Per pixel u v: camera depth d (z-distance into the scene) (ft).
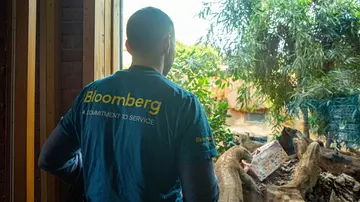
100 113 2.57
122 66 6.57
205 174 2.47
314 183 5.94
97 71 5.32
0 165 4.64
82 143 2.67
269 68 7.77
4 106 4.53
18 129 4.42
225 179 5.16
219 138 7.54
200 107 2.65
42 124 5.29
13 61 4.43
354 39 7.35
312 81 7.25
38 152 5.45
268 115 8.17
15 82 4.42
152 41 2.71
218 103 7.99
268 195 5.47
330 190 6.16
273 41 7.68
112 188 2.45
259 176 5.89
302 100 7.13
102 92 2.67
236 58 7.73
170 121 2.46
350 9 7.39
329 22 7.32
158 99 2.50
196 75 8.07
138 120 2.44
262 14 7.63
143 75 2.62
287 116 7.82
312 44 7.20
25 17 4.40
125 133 2.45
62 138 2.86
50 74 5.28
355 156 6.97
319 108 7.27
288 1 7.47
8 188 4.56
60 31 5.41
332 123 7.22
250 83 8.05
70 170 2.99
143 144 2.39
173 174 2.52
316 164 6.02
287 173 6.20
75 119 2.79
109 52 6.00
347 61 7.17
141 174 2.38
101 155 2.51
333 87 6.94
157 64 2.78
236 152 5.96
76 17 5.42
